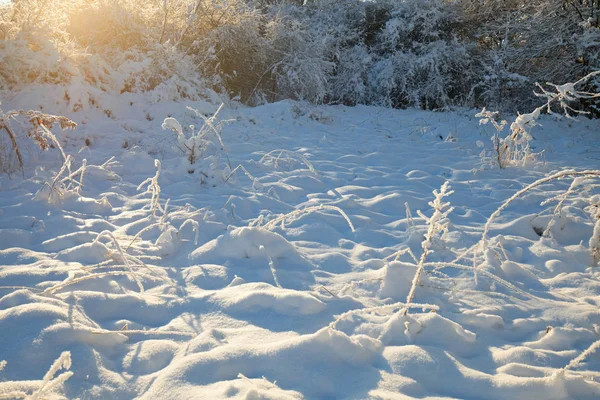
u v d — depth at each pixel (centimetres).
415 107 1293
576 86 1178
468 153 771
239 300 266
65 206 433
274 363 211
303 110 1005
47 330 221
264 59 1178
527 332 258
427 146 831
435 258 354
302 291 277
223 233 382
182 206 439
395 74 1294
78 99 735
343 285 304
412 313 264
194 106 855
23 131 621
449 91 1339
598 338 249
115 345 229
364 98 1329
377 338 239
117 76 846
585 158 758
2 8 828
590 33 1130
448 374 210
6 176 505
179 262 336
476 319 260
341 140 845
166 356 222
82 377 201
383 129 966
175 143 642
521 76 1166
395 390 198
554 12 1244
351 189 531
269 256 328
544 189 569
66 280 267
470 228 425
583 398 199
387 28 1372
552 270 344
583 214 470
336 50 1316
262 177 559
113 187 500
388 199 493
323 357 215
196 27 1108
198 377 201
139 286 281
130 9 1016
